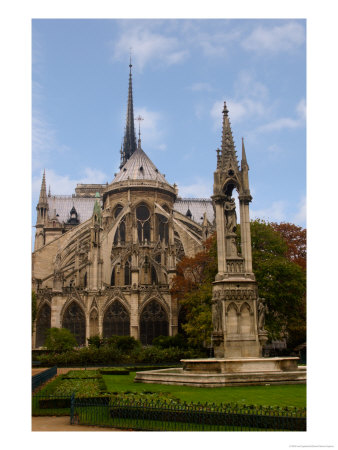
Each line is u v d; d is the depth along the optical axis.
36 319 85.88
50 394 23.05
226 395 21.08
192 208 141.38
